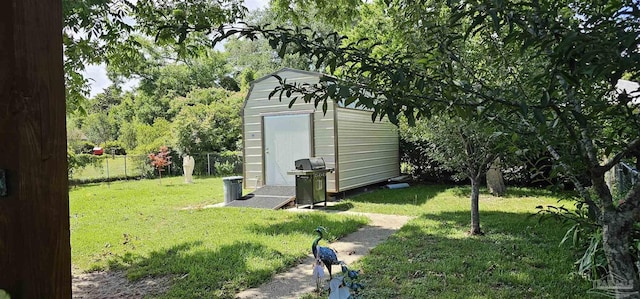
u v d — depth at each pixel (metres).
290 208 8.73
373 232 6.28
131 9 4.64
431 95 1.44
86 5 4.02
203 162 17.84
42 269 0.96
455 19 1.42
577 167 1.58
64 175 1.01
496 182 9.90
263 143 10.57
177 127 17.66
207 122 18.06
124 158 16.33
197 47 5.12
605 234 1.48
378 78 1.51
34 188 0.95
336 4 6.21
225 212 8.06
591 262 3.54
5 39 0.92
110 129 28.02
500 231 5.96
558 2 1.44
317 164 8.80
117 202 9.83
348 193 10.67
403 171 13.30
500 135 1.82
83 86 4.83
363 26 10.84
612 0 1.18
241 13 5.29
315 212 8.04
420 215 7.45
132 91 28.44
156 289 4.05
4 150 0.92
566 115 1.37
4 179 0.92
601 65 1.07
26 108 0.94
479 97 1.47
